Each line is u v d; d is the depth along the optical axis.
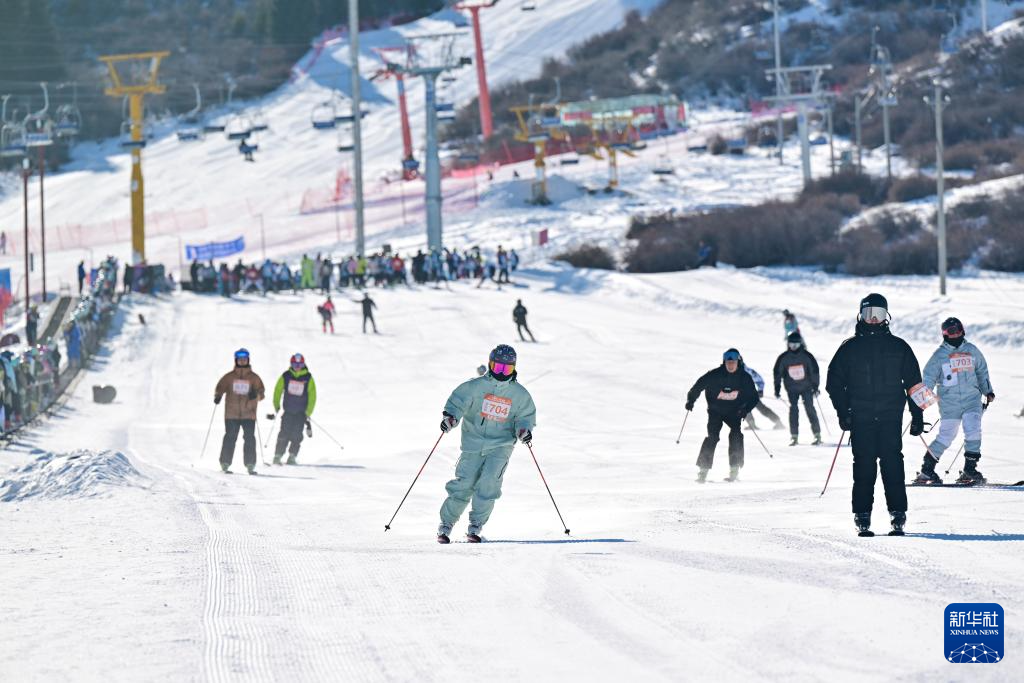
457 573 27.12
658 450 66.75
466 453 33.59
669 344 142.50
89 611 24.25
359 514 41.62
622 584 24.44
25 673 19.11
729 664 17.98
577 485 50.25
